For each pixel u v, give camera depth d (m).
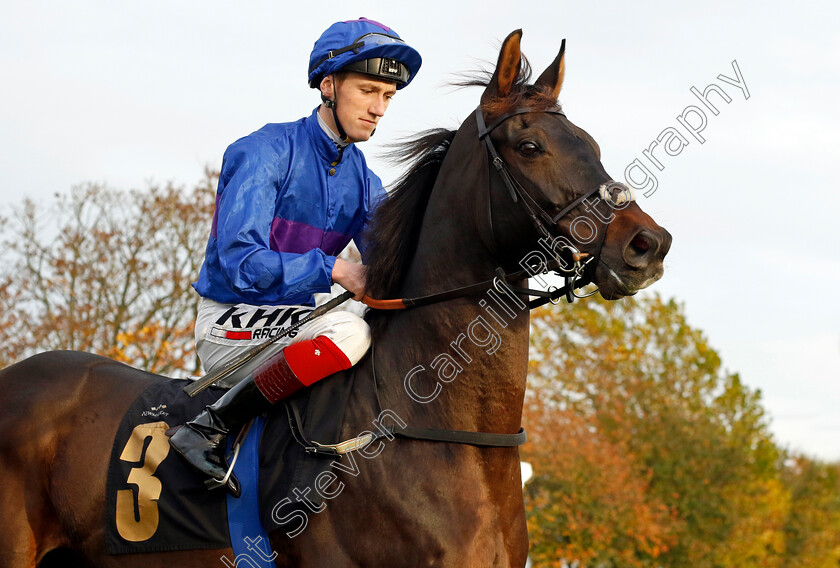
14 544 2.99
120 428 3.03
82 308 13.23
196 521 2.84
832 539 28.83
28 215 13.52
